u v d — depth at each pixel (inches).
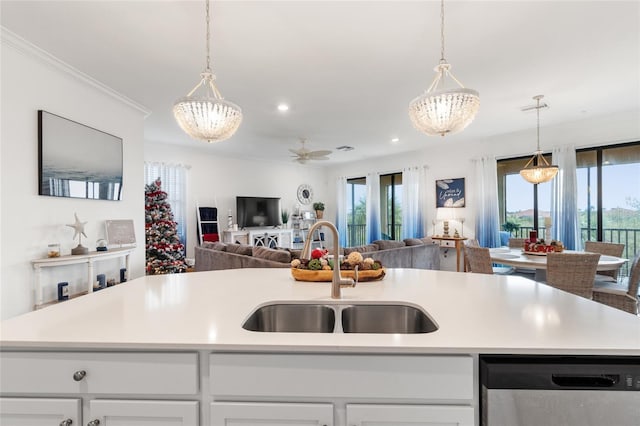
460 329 41.8
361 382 37.4
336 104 157.2
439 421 36.9
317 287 68.1
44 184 108.4
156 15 85.8
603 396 35.6
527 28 92.3
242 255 164.4
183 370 38.2
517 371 35.7
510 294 61.1
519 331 40.9
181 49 104.1
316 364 37.6
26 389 38.6
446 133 80.7
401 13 84.9
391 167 297.0
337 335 40.0
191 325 43.8
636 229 171.6
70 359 38.5
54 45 101.6
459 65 115.7
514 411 35.5
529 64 115.1
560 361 36.3
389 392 37.3
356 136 222.8
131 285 70.3
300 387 37.7
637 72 122.2
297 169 340.8
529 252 143.3
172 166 248.5
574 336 39.2
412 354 37.5
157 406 38.3
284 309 57.7
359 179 335.6
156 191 215.8
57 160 114.0
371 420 37.2
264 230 297.9
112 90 138.1
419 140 235.8
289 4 80.9
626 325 43.0
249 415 37.7
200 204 267.7
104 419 38.5
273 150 268.2
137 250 160.2
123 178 151.0
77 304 54.5
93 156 131.3
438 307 52.1
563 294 61.0
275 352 38.2
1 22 89.0
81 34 95.3
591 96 147.5
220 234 280.7
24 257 102.7
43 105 109.3
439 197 259.0
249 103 155.4
